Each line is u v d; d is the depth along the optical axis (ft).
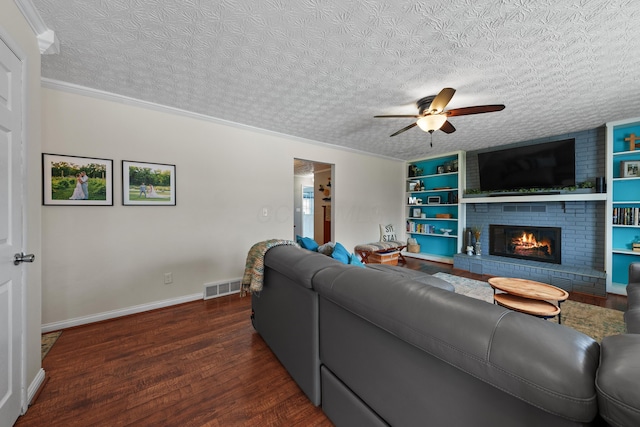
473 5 4.66
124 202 8.68
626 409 1.57
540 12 4.78
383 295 3.30
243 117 10.45
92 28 5.33
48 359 6.21
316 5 4.71
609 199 10.95
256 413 4.67
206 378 5.61
